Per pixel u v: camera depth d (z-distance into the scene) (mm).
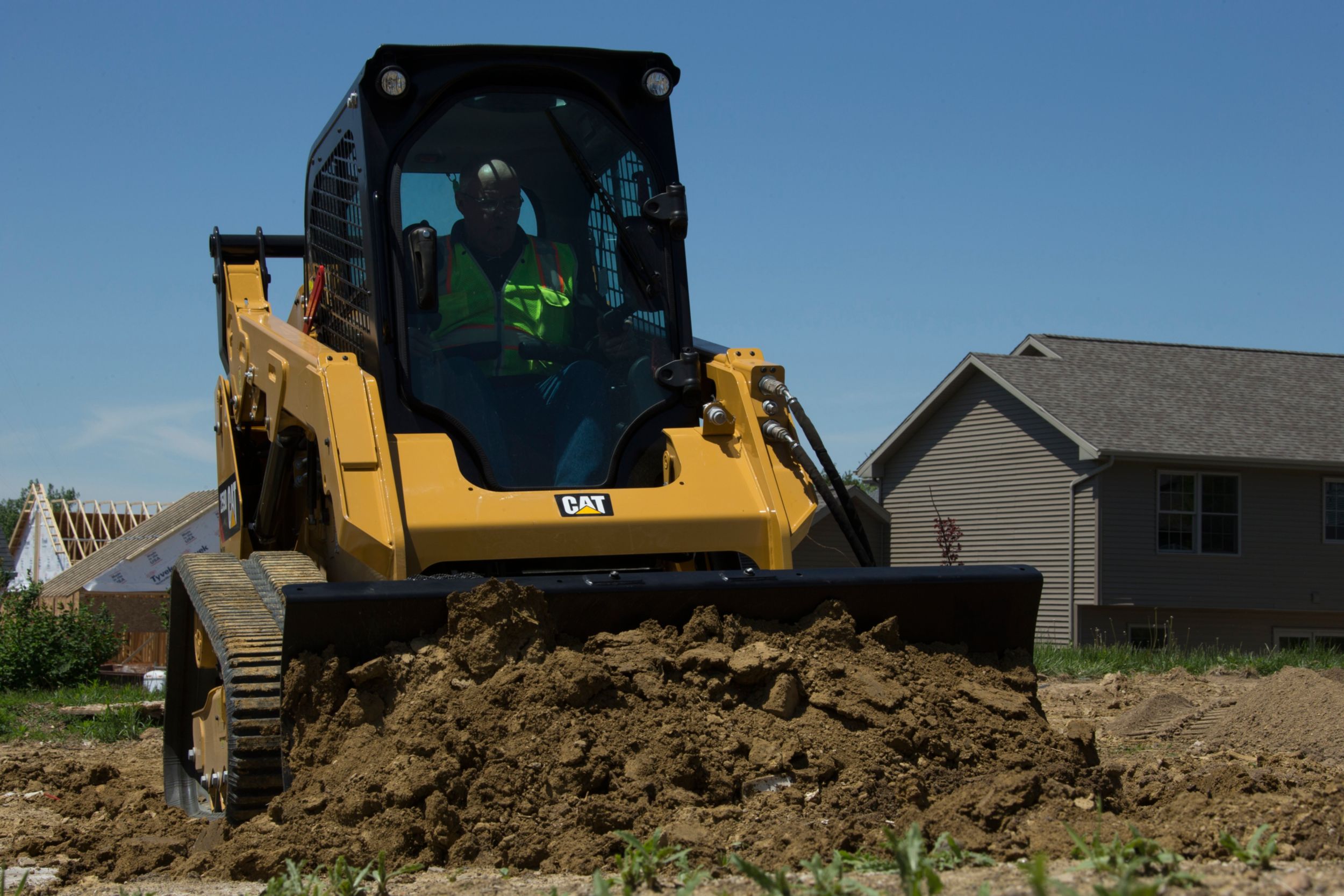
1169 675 11195
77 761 8047
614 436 5590
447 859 3883
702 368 5902
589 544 5121
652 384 5723
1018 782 4004
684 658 4469
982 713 4578
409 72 5621
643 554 5195
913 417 25312
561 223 5809
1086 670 11750
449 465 5145
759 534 5336
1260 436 22938
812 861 3242
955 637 4945
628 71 5984
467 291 5562
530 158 5797
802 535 5320
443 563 4996
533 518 5070
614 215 5859
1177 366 25656
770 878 3113
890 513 26062
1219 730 7125
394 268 5422
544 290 5699
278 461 6086
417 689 4301
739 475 5469
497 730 4188
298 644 4352
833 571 4867
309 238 6637
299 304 6949
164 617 25391
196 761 5785
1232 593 22562
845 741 4328
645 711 4320
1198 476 22531
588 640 4543
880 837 3703
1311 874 3197
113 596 29672
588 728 4203
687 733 4266
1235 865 3324
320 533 5926
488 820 3967
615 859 3678
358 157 5625
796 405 5441
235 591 5363
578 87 5914
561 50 5828
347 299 5867
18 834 5188
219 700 5199
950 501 24859
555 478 5418
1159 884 2889
